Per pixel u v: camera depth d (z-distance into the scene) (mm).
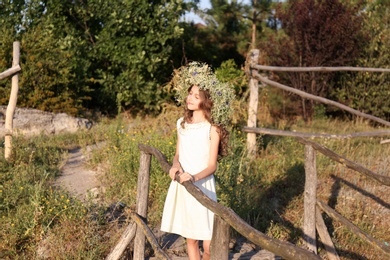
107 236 4871
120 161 6793
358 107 11828
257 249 4898
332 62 12008
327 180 6949
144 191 4375
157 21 12523
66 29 12773
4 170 6715
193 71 3469
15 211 5391
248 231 2367
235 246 4934
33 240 4758
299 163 7441
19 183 6035
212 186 3553
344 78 12141
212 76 3461
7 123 7172
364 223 5895
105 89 12703
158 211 5453
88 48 12875
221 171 5871
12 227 4816
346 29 11836
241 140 7574
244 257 4637
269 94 12539
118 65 12984
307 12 12164
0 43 11320
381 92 11594
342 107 7914
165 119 8484
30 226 4863
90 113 12102
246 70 7699
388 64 11914
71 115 11141
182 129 3568
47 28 12523
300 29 12250
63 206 5098
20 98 10805
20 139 8359
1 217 5223
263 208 5934
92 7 12773
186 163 3502
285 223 5730
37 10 12703
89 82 12742
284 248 2068
